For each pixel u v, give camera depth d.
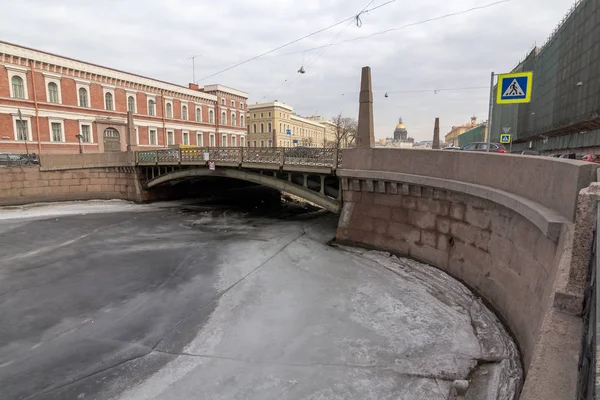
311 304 7.43
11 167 21.78
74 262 10.77
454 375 4.91
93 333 6.55
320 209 21.19
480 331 6.07
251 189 28.98
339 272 9.38
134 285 8.93
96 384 5.09
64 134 35.12
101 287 8.82
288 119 75.81
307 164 13.81
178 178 20.62
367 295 7.83
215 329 6.52
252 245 12.38
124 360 5.66
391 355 5.50
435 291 7.95
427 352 5.54
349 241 12.01
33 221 17.08
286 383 4.91
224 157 17.48
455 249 8.55
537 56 44.31
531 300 5.12
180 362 5.55
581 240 2.55
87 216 18.53
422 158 9.76
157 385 5.01
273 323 6.66
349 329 6.35
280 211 20.41
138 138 43.31
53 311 7.50
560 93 35.56
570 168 4.23
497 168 6.86
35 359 5.76
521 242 5.85
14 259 11.06
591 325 1.34
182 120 49.75
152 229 15.36
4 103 30.36
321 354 5.59
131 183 23.39
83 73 36.69
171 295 8.24
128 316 7.21
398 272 9.30
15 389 5.05
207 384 4.96
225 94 58.53
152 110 45.34
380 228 11.23
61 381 5.19
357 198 12.03
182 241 13.20
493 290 6.79
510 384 4.46
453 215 8.68
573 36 32.22
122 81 40.97
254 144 72.94
